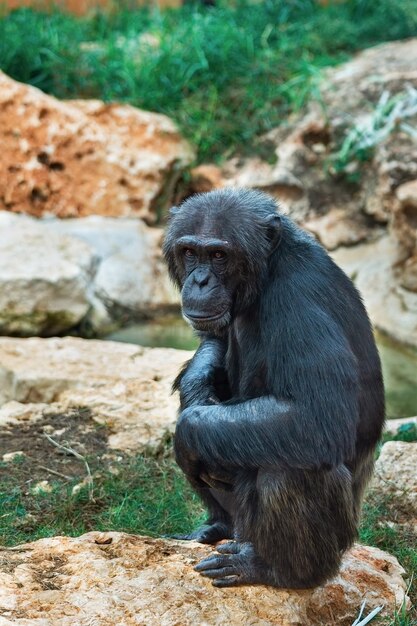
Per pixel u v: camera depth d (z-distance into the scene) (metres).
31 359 15.96
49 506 12.04
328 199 23.70
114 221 23.84
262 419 8.70
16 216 22.66
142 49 27.58
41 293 20.03
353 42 27.91
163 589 9.05
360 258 22.41
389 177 22.30
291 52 27.39
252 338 9.47
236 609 8.96
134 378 15.39
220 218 9.20
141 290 22.34
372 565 10.39
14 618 8.43
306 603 9.38
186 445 8.95
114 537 10.03
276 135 25.00
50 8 30.17
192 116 25.50
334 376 8.69
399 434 14.05
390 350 19.75
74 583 9.09
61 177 23.98
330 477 9.02
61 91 25.98
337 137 24.20
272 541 9.10
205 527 10.83
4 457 13.14
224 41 27.11
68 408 14.63
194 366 10.13
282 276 9.13
